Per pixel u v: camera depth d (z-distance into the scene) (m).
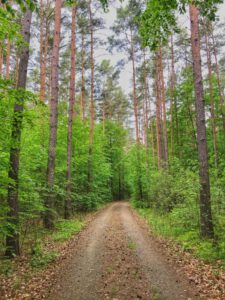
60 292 5.52
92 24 21.64
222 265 6.63
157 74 25.64
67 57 24.62
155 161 30.56
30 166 11.39
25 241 9.83
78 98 33.44
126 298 5.20
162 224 13.47
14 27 5.09
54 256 8.05
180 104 25.56
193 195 10.50
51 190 12.02
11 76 17.80
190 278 6.06
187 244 8.80
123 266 7.21
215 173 12.16
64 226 12.99
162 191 15.84
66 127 19.45
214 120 23.91
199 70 9.53
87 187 22.86
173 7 4.74
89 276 6.46
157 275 6.42
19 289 5.62
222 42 23.81
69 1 5.81
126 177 44.66
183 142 25.97
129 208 28.12
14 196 7.66
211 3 4.74
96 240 10.84
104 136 33.69
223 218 9.62
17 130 6.89
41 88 17.80
